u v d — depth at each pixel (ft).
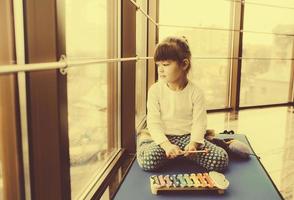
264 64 11.46
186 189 3.70
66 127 2.76
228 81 11.02
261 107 11.41
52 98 2.60
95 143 4.57
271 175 5.34
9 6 2.34
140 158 4.51
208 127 8.36
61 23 2.57
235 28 10.60
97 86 4.61
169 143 4.49
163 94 4.83
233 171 4.42
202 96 4.82
